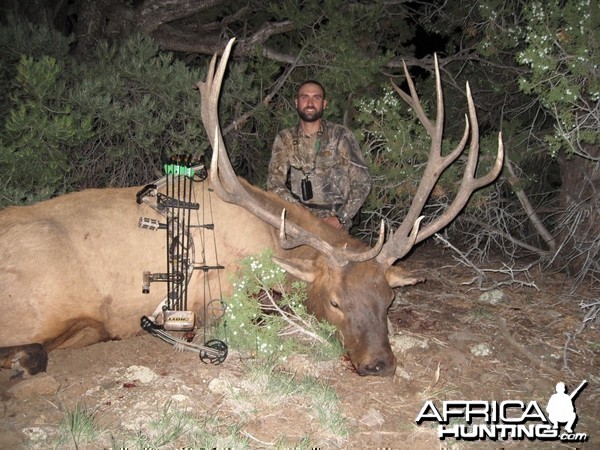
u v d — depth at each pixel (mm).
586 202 4512
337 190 3822
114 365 2834
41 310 2752
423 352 3182
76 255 2818
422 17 5875
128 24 4992
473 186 2982
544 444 2482
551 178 5785
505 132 4766
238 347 2963
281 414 2492
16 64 3986
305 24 4762
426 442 2414
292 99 4977
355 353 2764
